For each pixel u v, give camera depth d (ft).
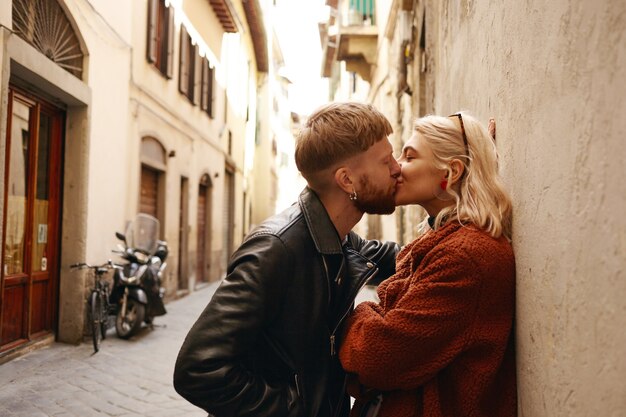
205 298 38.96
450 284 4.67
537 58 4.33
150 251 24.98
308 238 4.97
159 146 34.71
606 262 3.01
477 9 7.79
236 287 4.68
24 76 17.93
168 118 35.81
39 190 20.68
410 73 26.63
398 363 4.67
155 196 35.35
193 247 43.42
